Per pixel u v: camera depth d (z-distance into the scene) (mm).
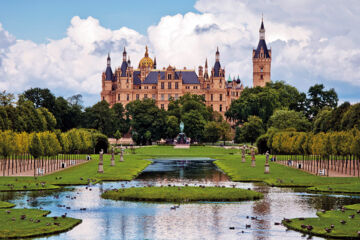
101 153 93000
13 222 49188
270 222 50844
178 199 62469
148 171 101500
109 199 63000
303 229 47156
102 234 46750
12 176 85250
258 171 96312
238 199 62781
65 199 62750
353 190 69312
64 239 45125
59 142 113062
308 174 90438
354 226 47938
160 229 48438
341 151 91938
